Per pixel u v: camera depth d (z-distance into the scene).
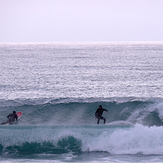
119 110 97.69
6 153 67.75
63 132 69.75
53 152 67.94
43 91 170.62
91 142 68.44
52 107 100.69
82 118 98.44
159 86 184.25
